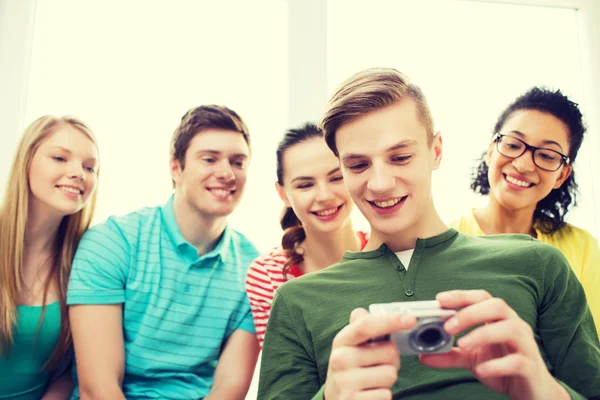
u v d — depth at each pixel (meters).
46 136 1.04
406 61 1.42
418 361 0.68
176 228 1.10
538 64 1.49
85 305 0.99
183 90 1.33
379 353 0.49
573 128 1.16
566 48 1.51
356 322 0.48
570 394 0.55
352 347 0.49
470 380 0.65
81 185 1.05
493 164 1.19
